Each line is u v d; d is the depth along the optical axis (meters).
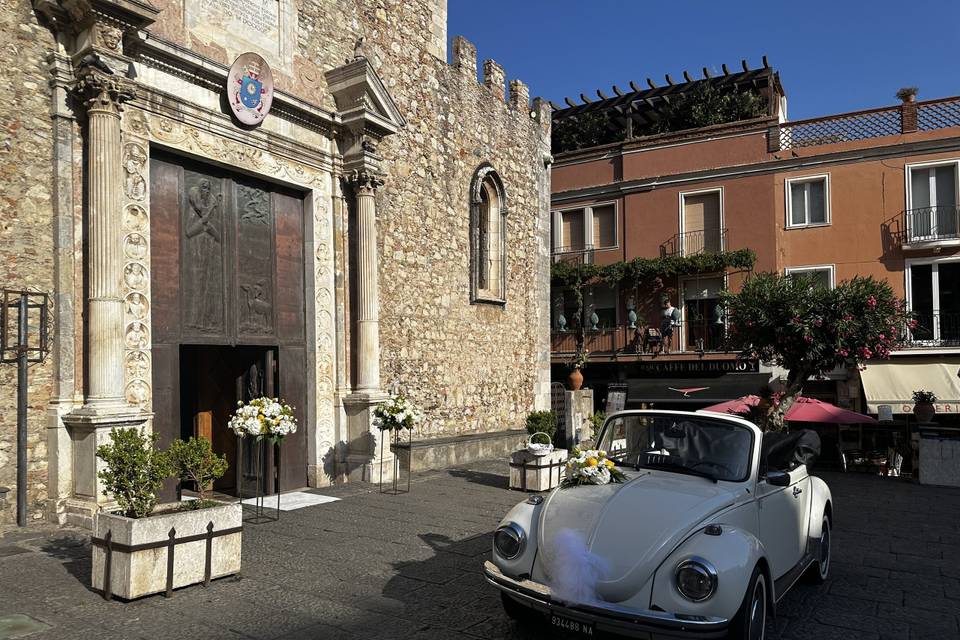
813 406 15.33
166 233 9.02
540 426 14.15
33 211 7.69
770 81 26.41
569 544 4.43
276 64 10.71
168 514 5.68
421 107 14.50
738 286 24.20
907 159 22.09
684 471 5.43
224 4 9.88
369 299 11.66
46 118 7.84
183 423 11.67
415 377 14.07
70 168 7.90
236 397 11.06
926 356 21.36
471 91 16.36
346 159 11.67
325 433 11.26
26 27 7.70
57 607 5.21
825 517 6.60
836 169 23.02
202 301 9.48
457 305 15.55
